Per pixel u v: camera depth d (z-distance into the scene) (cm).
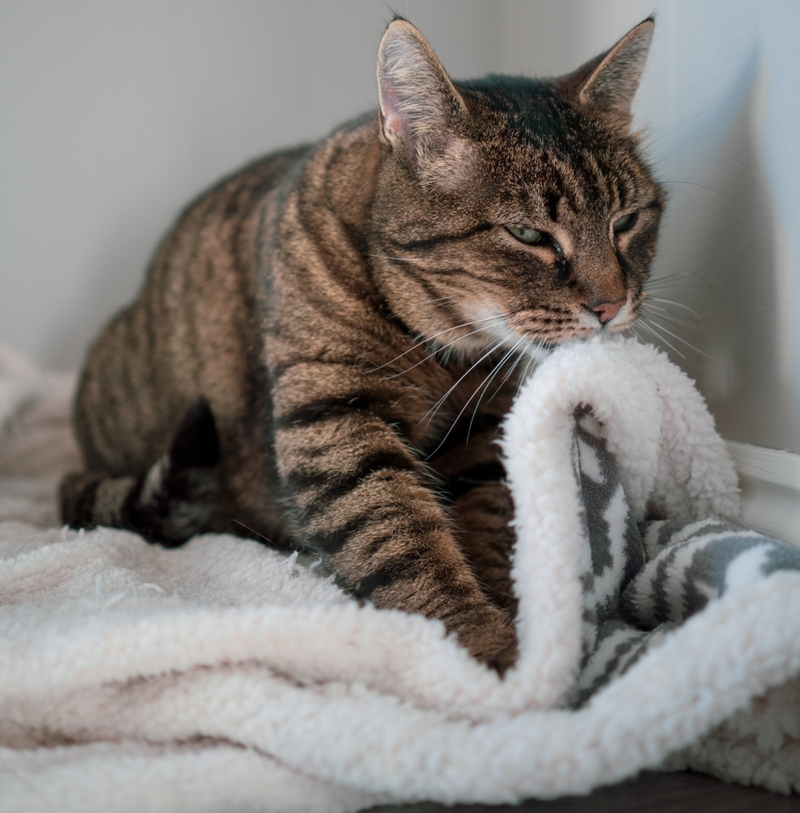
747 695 62
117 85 221
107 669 74
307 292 125
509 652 87
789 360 103
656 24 142
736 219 118
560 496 81
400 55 116
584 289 114
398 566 102
